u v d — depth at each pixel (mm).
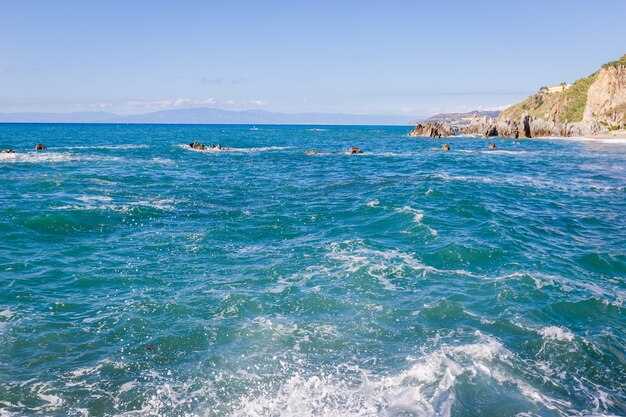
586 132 117250
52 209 24953
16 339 11680
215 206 28188
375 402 9219
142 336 11969
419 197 29984
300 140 124188
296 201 30062
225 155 68438
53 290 14773
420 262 17250
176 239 20469
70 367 10570
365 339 11781
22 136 120250
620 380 10195
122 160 55938
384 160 61875
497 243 19812
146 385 9930
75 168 45688
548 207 29000
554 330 12188
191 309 13500
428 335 11961
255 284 15289
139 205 27109
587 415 8938
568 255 18719
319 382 9922
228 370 10445
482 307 13594
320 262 17266
